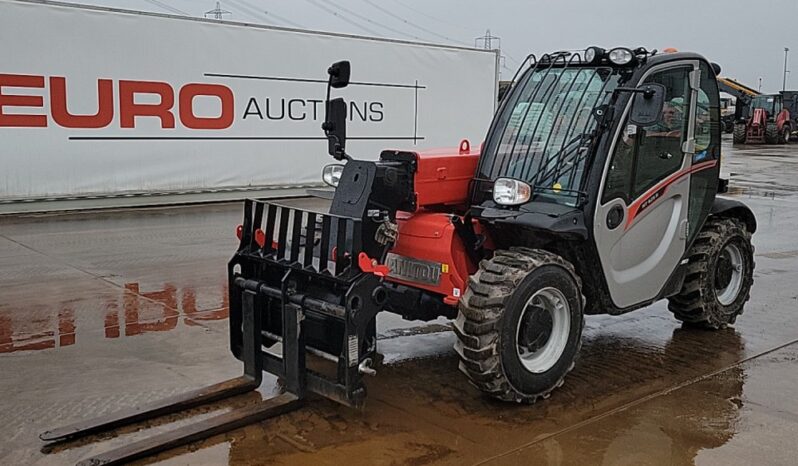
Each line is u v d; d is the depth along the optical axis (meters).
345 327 3.71
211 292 6.43
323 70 12.68
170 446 3.51
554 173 4.29
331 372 4.55
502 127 4.62
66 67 10.26
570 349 4.25
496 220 4.10
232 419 3.74
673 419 3.99
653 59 4.42
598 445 3.67
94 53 10.45
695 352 5.10
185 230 9.43
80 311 5.80
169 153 11.33
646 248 4.70
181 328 5.41
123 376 4.46
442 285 4.21
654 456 3.56
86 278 6.85
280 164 12.48
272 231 4.18
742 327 5.70
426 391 4.34
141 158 11.09
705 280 5.32
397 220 4.39
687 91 4.75
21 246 8.23
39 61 10.04
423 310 4.41
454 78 14.42
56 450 3.52
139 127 10.98
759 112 32.34
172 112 11.25
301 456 3.50
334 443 3.63
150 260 7.66
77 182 10.59
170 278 6.89
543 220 4.03
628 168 4.40
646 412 4.07
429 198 4.34
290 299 3.98
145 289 6.49
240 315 4.37
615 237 4.39
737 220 5.64
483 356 3.86
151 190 11.27
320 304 3.85
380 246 3.91
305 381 3.99
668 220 4.84
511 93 4.77
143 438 3.66
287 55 12.25
